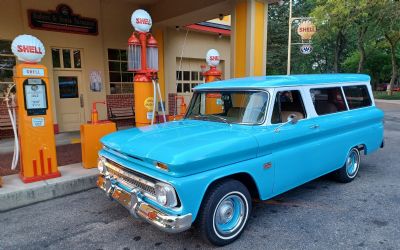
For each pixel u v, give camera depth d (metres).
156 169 3.07
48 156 5.09
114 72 11.01
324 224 3.89
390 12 19.50
